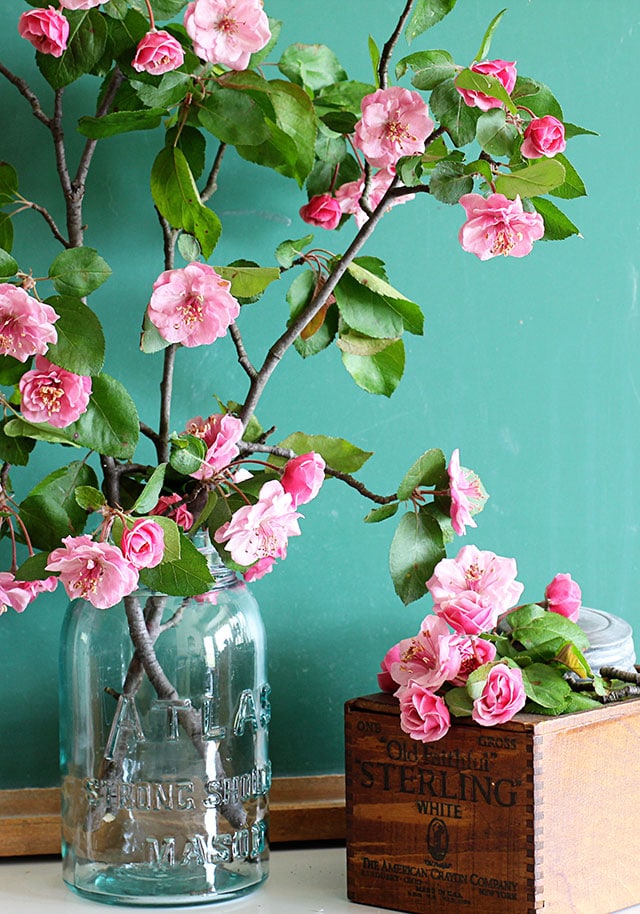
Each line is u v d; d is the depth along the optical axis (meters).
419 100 0.96
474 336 1.24
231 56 0.88
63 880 1.05
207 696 1.01
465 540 1.24
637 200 1.27
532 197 0.98
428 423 1.24
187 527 0.95
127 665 1.00
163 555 0.88
